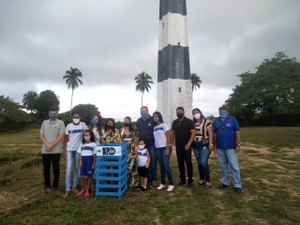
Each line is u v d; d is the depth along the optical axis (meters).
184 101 28.77
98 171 6.85
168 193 7.05
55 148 7.39
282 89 52.22
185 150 7.64
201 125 7.56
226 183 7.52
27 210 5.85
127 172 7.76
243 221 5.14
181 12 29.67
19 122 70.50
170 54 28.61
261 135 26.28
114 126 8.02
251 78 56.25
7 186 8.30
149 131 7.63
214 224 5.02
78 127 7.41
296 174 9.38
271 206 5.88
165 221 5.19
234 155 7.27
